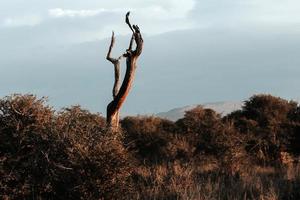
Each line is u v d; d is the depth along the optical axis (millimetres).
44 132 10523
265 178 14852
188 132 22453
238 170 17688
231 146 19547
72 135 10539
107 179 10430
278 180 13992
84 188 10297
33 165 10367
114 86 13969
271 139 25562
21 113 10625
